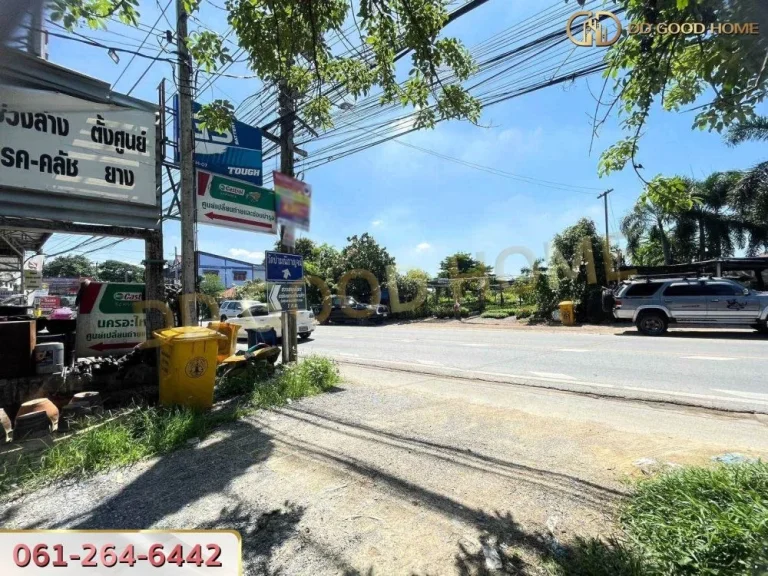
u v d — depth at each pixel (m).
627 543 2.41
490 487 3.19
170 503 3.04
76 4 2.65
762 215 17.97
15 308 7.74
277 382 6.26
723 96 2.39
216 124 4.50
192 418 4.66
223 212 7.12
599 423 4.71
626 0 2.65
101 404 5.07
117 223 5.96
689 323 13.10
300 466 3.64
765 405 5.45
